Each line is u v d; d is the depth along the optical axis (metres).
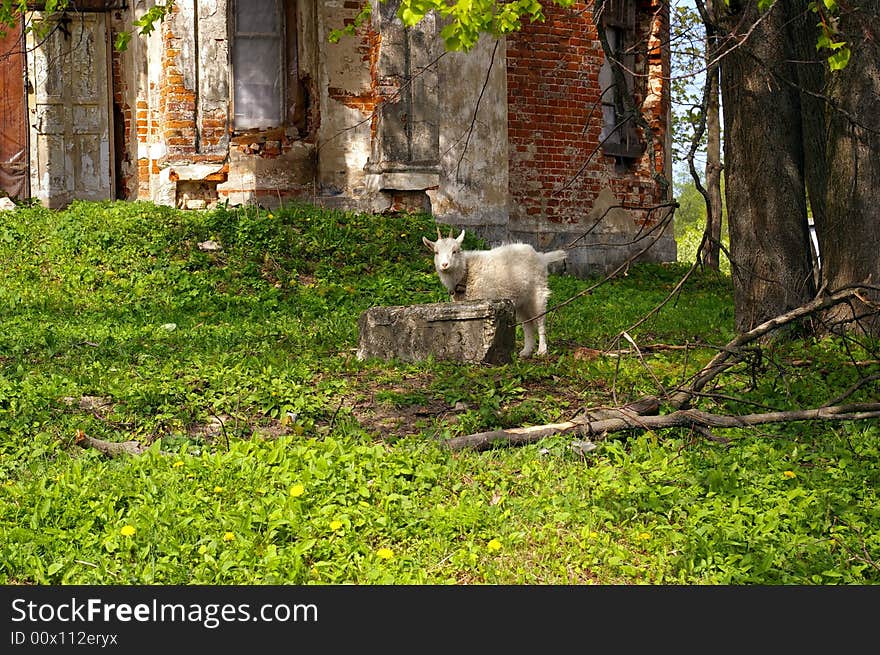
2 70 18.33
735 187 10.92
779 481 6.14
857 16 9.10
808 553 5.24
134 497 5.64
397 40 16.41
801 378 8.60
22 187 18.45
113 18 18.42
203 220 14.71
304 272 13.94
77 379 8.06
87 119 18.44
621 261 20.03
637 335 11.17
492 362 9.06
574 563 5.14
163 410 7.50
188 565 4.95
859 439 7.01
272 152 17.72
